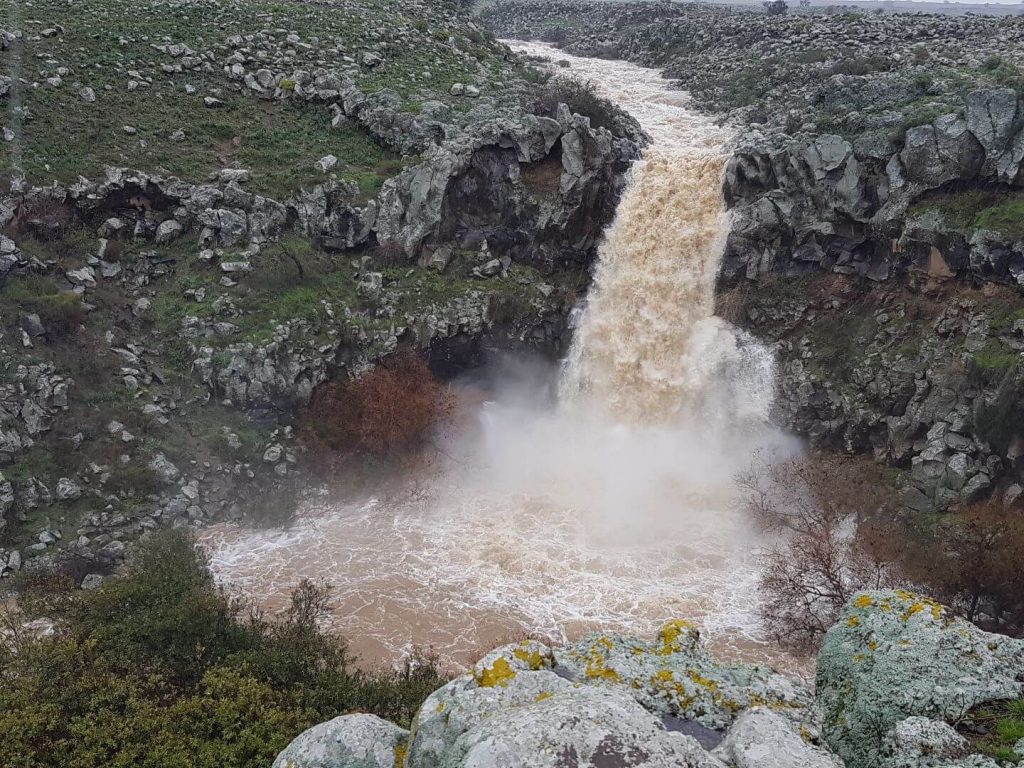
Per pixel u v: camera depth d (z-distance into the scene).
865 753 7.69
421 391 30.77
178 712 13.39
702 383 32.66
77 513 24.16
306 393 29.33
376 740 8.31
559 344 34.88
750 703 8.39
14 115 31.88
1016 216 26.33
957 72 37.53
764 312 32.59
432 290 32.78
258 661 15.23
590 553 25.88
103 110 34.84
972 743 7.22
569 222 35.00
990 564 20.95
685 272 34.12
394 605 22.91
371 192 34.06
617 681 8.61
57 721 13.15
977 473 24.95
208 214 31.34
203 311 29.41
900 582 22.28
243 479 27.22
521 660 8.57
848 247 31.09
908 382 27.81
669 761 6.21
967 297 27.22
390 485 29.09
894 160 29.38
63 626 16.38
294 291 31.08
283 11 49.12
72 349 26.78
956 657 8.31
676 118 45.25
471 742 6.60
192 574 18.52
